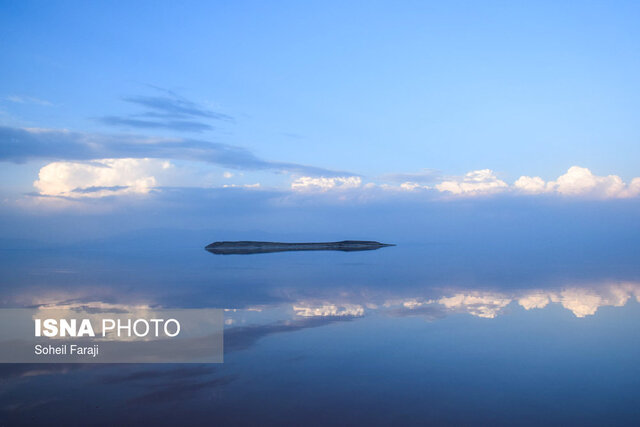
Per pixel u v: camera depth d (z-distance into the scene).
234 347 11.73
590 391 8.27
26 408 7.46
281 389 8.48
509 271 34.28
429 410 7.39
